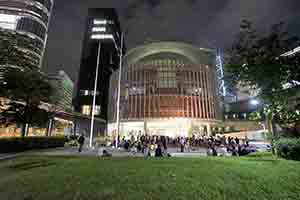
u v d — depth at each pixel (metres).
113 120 50.22
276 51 10.88
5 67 18.50
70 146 30.41
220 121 48.34
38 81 22.94
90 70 87.50
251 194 5.52
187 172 7.91
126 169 8.66
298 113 10.66
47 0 86.19
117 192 5.76
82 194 5.66
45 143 25.16
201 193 5.62
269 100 11.34
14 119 21.31
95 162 10.66
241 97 65.69
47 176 7.63
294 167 8.29
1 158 14.34
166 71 47.22
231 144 21.95
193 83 46.81
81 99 82.38
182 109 43.78
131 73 49.00
